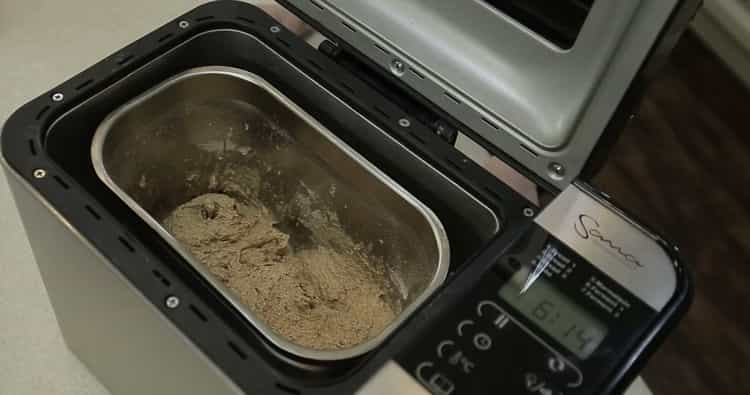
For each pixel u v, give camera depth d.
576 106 0.63
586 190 0.65
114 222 0.61
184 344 0.56
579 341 0.57
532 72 0.66
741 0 1.46
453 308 0.58
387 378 0.55
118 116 0.71
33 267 0.90
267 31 0.77
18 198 0.65
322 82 0.75
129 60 0.71
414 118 0.73
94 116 0.71
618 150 1.56
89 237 0.60
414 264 0.74
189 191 0.84
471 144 0.77
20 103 1.01
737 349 1.42
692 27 1.63
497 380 0.55
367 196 0.76
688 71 1.62
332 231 0.82
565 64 0.63
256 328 0.59
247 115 0.79
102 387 0.84
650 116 1.58
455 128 0.73
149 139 0.76
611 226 0.63
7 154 0.63
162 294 0.58
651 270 0.61
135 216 0.64
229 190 0.86
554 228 0.63
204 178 0.84
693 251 1.48
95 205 0.61
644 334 0.58
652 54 0.57
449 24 0.70
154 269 0.59
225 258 0.79
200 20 0.76
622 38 0.58
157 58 0.73
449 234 0.72
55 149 0.67
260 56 0.77
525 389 0.55
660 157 1.56
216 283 0.62
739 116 1.61
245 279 0.78
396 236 0.76
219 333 0.56
